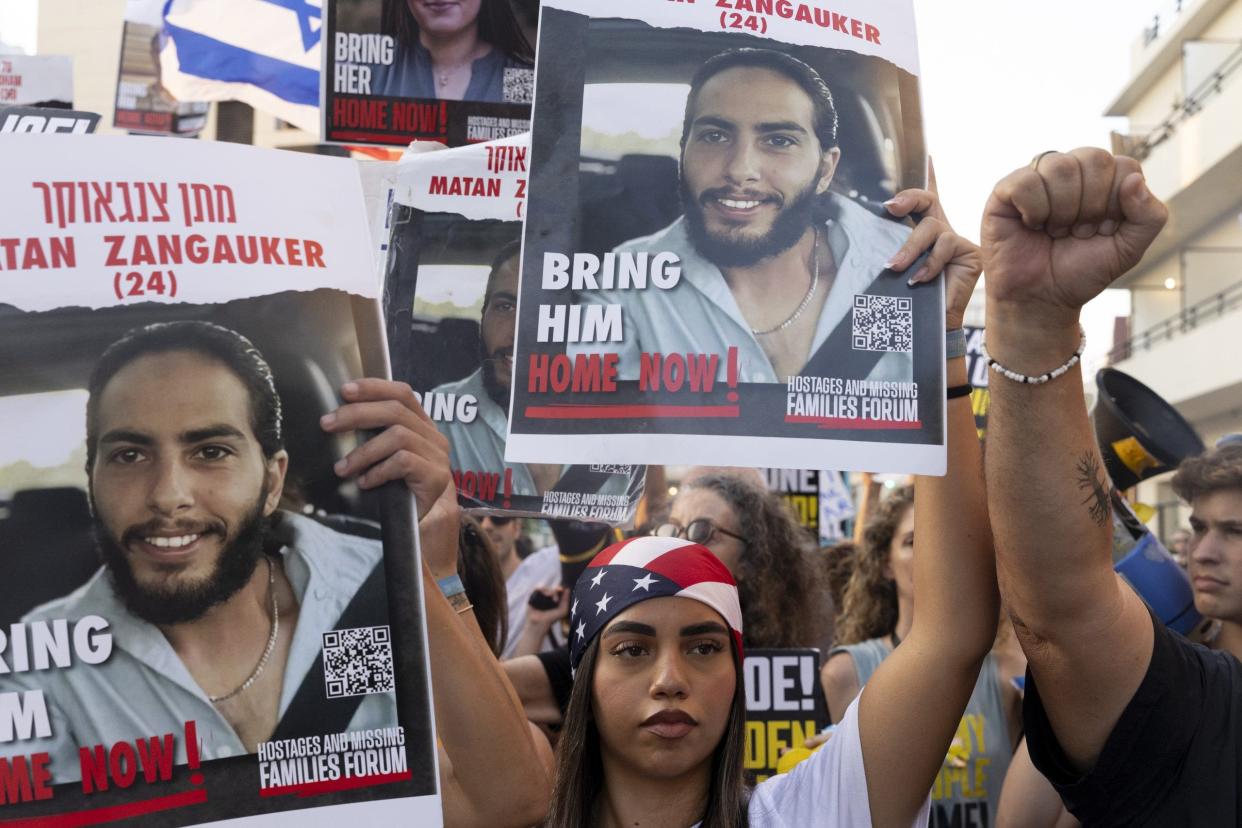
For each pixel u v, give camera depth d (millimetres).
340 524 1443
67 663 1339
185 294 1426
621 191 1665
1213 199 18812
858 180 1702
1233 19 19312
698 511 3480
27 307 1378
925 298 1682
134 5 3686
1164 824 1580
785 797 1888
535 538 4867
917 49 1754
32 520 1352
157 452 1395
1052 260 1460
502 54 2758
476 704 1779
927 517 1886
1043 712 1684
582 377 1628
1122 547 2924
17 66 2734
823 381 1646
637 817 1871
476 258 2260
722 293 1654
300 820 1370
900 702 1831
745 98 1694
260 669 1388
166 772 1344
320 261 1484
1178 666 1616
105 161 1418
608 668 1873
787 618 3508
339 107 2742
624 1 1699
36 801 1312
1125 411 3412
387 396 1479
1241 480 2531
